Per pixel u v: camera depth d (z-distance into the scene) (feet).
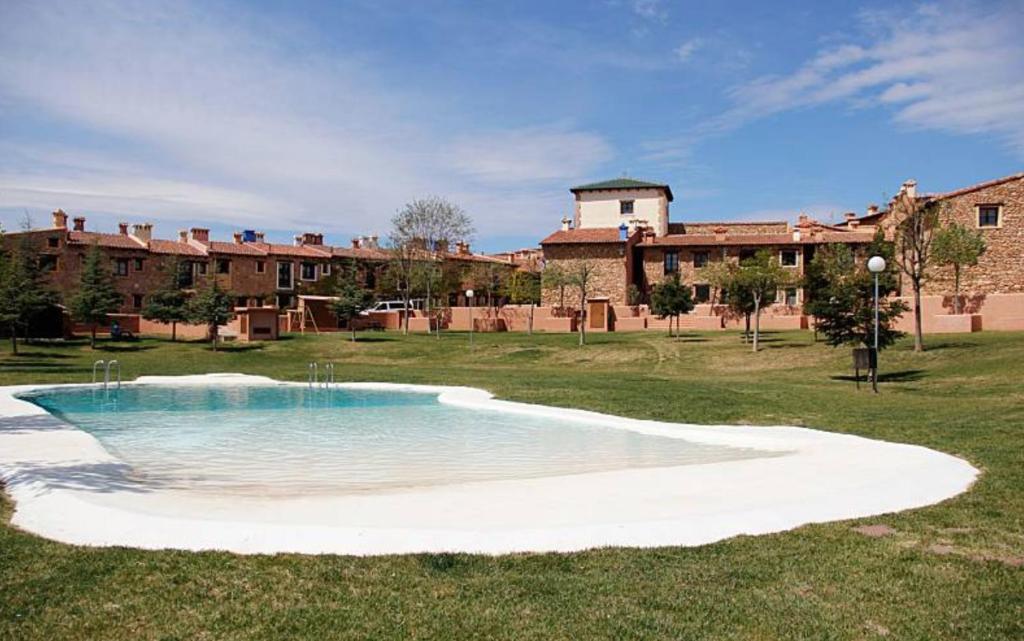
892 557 22.06
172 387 88.17
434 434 54.49
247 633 16.80
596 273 190.90
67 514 26.35
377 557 22.07
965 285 138.92
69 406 70.13
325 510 27.94
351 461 43.52
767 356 114.52
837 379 90.63
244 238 246.06
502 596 19.03
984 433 44.14
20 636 16.49
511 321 189.16
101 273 150.61
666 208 215.92
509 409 66.18
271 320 159.22
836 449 41.70
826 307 86.28
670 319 150.82
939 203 121.49
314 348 145.69
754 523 25.88
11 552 22.03
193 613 17.80
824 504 28.32
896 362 97.96
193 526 24.75
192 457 44.62
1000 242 137.28
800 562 21.72
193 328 170.19
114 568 20.77
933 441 42.45
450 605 18.44
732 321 165.78
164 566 20.99
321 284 229.66
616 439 51.83
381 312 203.82
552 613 17.99
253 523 25.36
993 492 29.68
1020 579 20.20
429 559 21.81
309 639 16.55
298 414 66.03
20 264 126.93
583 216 214.07
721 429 51.26
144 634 16.70
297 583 19.83
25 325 124.16
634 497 30.17
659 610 18.22
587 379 93.20
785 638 16.72
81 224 203.51
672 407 63.10
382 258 244.63
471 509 28.07
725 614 17.99
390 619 17.60
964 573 20.67
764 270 123.24
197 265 210.18
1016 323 119.55
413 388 83.56
